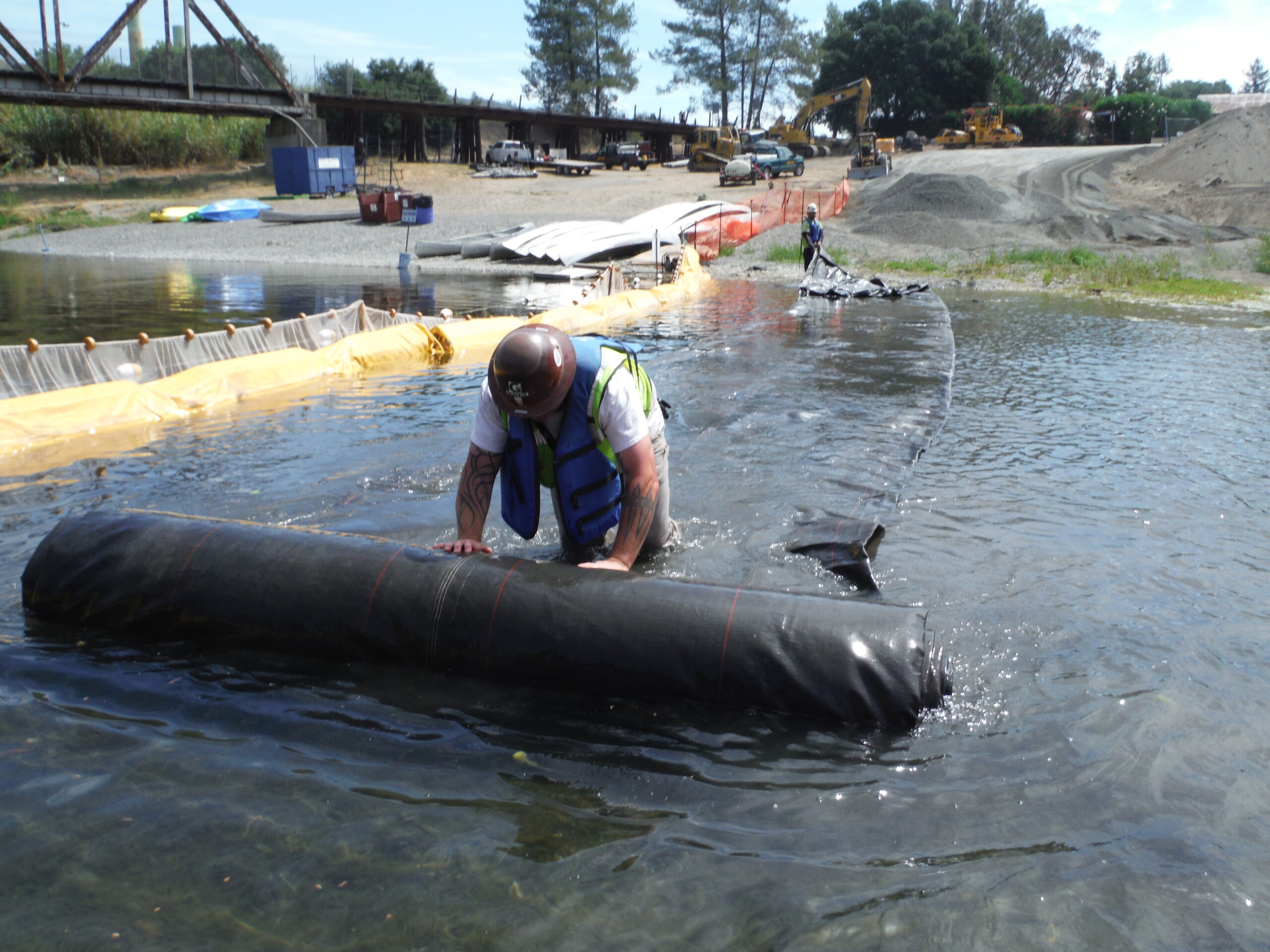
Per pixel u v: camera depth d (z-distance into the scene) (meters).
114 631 3.24
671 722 2.69
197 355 7.80
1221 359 9.42
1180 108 65.50
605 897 1.93
